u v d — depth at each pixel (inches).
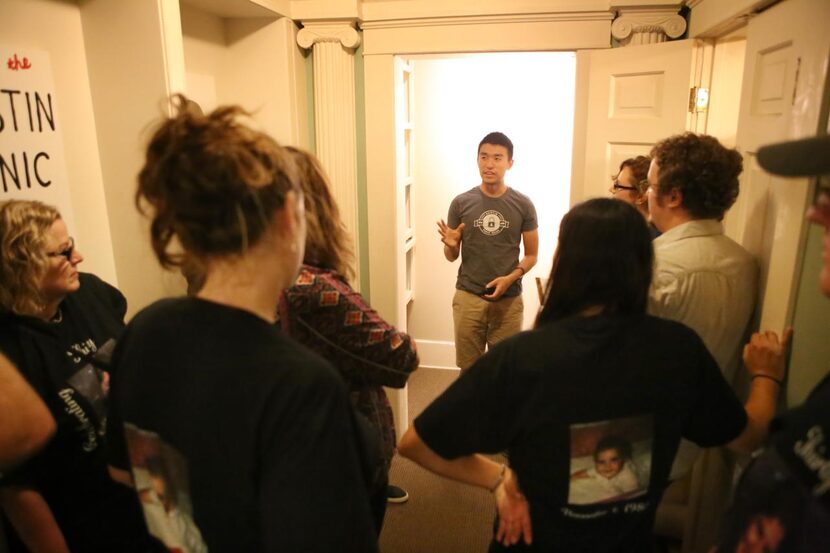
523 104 137.3
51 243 44.6
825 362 40.6
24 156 57.6
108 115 67.6
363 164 103.3
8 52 55.4
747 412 41.3
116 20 64.8
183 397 24.2
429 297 152.6
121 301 56.9
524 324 148.2
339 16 93.5
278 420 23.0
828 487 20.9
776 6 51.6
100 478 46.9
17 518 40.7
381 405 51.4
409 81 134.5
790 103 47.8
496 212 112.3
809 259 43.6
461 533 87.0
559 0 89.0
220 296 25.0
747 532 24.7
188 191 22.5
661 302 50.2
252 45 93.6
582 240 33.6
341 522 23.6
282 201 24.4
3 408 32.3
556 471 33.5
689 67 79.2
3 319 43.4
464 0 91.6
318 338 44.1
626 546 35.5
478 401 34.3
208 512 24.7
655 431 33.5
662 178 51.9
